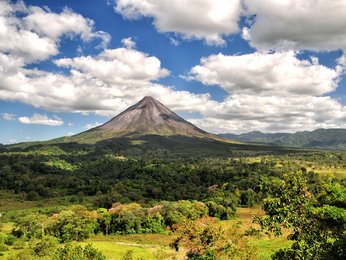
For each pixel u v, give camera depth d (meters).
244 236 31.81
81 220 118.06
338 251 19.05
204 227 31.48
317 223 20.53
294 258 21.77
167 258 70.88
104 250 87.00
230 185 186.38
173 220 124.50
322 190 23.39
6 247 85.06
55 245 67.69
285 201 21.55
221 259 29.86
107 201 173.38
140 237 117.94
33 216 119.88
